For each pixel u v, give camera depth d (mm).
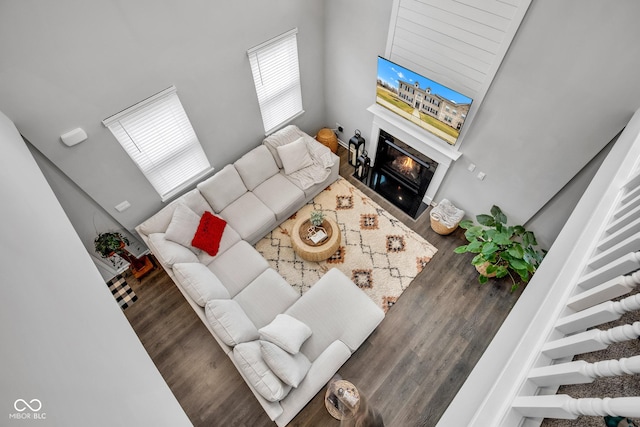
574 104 3045
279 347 3189
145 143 3986
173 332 4219
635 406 835
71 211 3852
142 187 4320
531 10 2840
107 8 2936
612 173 2318
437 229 4949
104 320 1614
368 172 5879
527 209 4121
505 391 1335
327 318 3723
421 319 4234
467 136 4090
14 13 2529
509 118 3580
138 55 3354
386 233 5047
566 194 3662
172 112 4016
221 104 4453
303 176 5129
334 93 5621
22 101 2891
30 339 887
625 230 1482
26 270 1223
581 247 1770
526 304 1841
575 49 2779
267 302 3914
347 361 3938
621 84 2691
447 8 3328
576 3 2588
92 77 3182
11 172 2145
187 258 4008
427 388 3754
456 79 3740
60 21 2756
